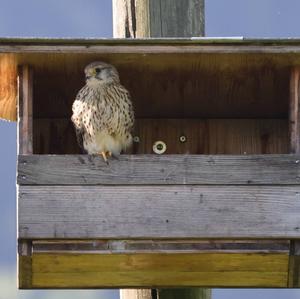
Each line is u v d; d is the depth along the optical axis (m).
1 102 12.63
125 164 11.00
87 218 10.92
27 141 11.33
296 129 11.41
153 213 10.95
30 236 10.86
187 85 12.20
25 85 11.48
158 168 11.01
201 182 11.01
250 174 11.02
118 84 11.97
